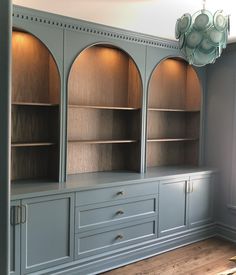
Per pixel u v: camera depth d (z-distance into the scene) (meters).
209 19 2.19
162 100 4.26
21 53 3.13
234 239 3.99
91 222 3.05
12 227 2.59
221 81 4.12
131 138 3.83
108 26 3.26
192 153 4.41
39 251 2.74
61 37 3.03
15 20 2.74
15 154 3.16
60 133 3.07
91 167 3.69
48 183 3.03
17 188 2.80
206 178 4.03
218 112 4.17
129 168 3.87
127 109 3.65
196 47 2.27
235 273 1.90
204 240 4.04
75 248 2.96
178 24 2.35
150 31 3.45
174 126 4.42
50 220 2.79
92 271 3.08
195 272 3.16
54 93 3.16
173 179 3.67
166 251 3.65
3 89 0.49
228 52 4.03
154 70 3.76
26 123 3.20
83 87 3.56
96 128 3.70
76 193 2.93
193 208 3.91
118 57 3.82
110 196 3.16
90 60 3.60
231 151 4.03
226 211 4.10
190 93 4.42
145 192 3.43
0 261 0.50
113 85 3.79
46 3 2.62
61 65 3.05
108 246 3.19
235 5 2.63
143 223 3.44
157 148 4.27
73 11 2.83
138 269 3.21
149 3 2.60
